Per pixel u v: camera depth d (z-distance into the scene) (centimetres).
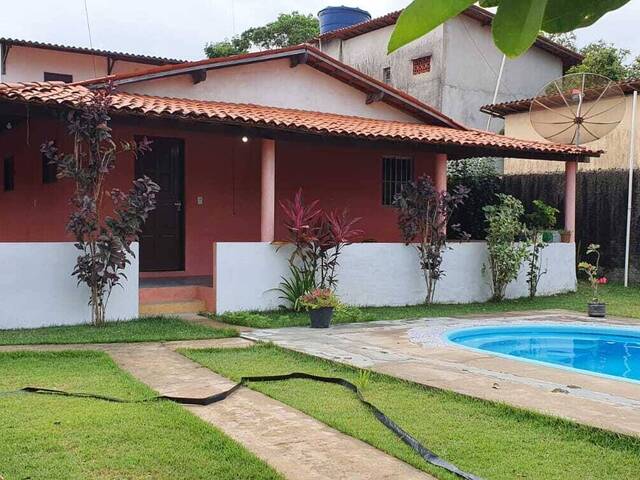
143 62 1883
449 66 1964
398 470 354
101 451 374
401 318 981
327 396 515
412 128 1210
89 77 1883
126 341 743
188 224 1156
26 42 1744
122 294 884
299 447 392
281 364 639
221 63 1107
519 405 471
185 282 1055
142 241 1114
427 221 1114
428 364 633
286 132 995
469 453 381
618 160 1445
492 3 99
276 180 1277
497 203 1567
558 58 2166
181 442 391
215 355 681
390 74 2116
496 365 632
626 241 1416
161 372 596
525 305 1162
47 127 1123
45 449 375
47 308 830
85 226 809
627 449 388
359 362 638
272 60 1191
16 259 812
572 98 1338
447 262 1171
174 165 1145
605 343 917
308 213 1091
